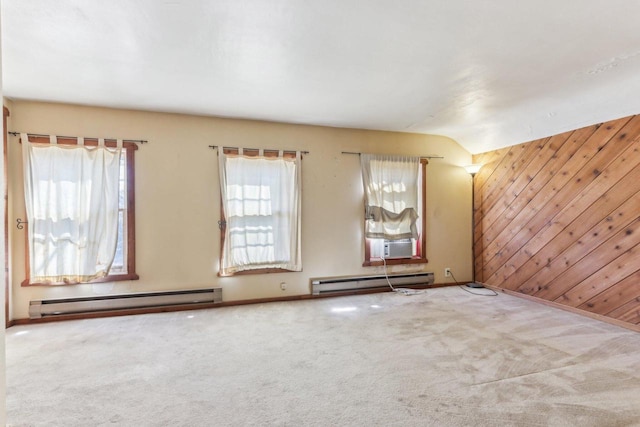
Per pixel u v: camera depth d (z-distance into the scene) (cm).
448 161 522
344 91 328
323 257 460
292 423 192
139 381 236
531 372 247
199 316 376
